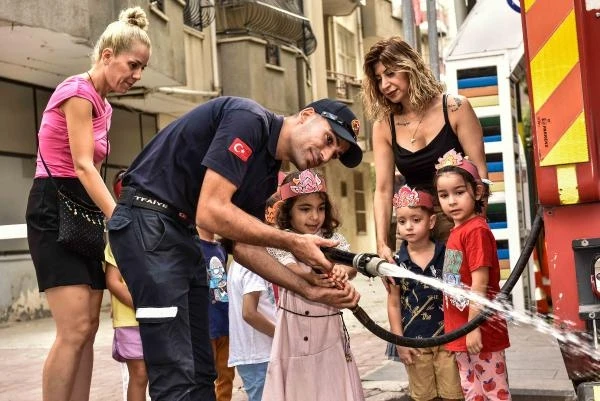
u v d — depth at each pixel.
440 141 4.89
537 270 7.30
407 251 4.91
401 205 4.84
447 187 4.51
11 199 14.21
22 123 14.55
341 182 29.20
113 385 7.24
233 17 19.22
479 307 4.23
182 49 15.77
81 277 4.41
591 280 3.32
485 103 6.86
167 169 3.70
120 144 16.72
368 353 8.00
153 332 3.61
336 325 4.43
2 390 7.27
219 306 5.42
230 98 3.70
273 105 20.14
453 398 4.75
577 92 3.30
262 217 3.80
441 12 21.06
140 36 4.57
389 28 32.53
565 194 3.33
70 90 4.41
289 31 21.34
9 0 11.27
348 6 27.45
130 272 3.64
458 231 4.54
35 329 12.45
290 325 4.35
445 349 4.75
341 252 3.59
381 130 5.16
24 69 13.87
